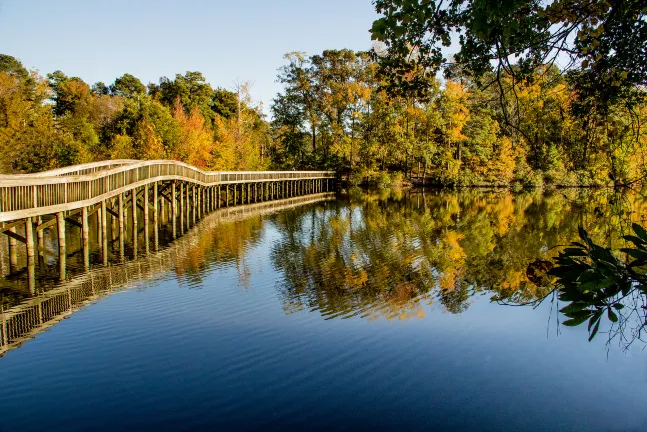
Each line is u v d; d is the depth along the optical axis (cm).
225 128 4269
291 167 4703
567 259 227
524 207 2561
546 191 3528
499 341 716
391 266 1215
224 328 766
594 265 217
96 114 4412
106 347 684
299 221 2109
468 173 4197
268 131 6016
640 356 642
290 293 967
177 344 698
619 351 659
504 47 366
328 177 4153
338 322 801
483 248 1442
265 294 958
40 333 733
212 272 1137
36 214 1067
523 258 1291
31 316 809
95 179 1313
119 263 1211
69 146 2575
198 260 1270
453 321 804
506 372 616
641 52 411
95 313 827
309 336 738
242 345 700
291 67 4597
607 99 450
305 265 1226
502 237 1628
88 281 1034
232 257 1318
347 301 917
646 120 496
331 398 550
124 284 1012
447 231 1788
